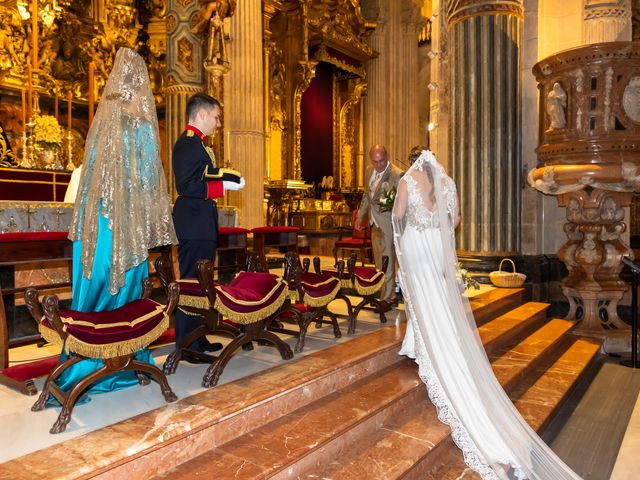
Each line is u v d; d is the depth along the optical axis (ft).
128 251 10.34
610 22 27.25
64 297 15.93
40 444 7.96
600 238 24.06
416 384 12.84
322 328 16.67
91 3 41.91
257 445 9.30
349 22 51.47
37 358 13.70
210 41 28.35
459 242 26.91
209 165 12.53
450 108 27.09
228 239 20.01
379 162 18.76
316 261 15.53
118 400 9.95
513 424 11.96
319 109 53.26
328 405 11.38
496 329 19.48
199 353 12.07
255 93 33.30
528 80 27.61
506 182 26.02
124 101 10.32
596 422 15.70
